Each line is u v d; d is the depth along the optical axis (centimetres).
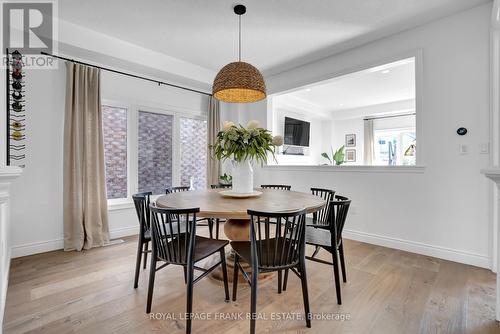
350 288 204
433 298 188
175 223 239
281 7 243
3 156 181
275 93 422
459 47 249
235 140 222
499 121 221
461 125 249
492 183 232
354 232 331
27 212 274
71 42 275
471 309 174
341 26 275
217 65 390
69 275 226
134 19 265
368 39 303
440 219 263
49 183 288
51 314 168
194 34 295
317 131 718
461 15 248
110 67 335
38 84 280
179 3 238
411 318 165
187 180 429
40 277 221
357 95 553
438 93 262
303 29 282
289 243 158
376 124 674
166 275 228
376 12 250
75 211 291
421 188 276
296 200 211
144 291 199
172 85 402
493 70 228
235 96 267
